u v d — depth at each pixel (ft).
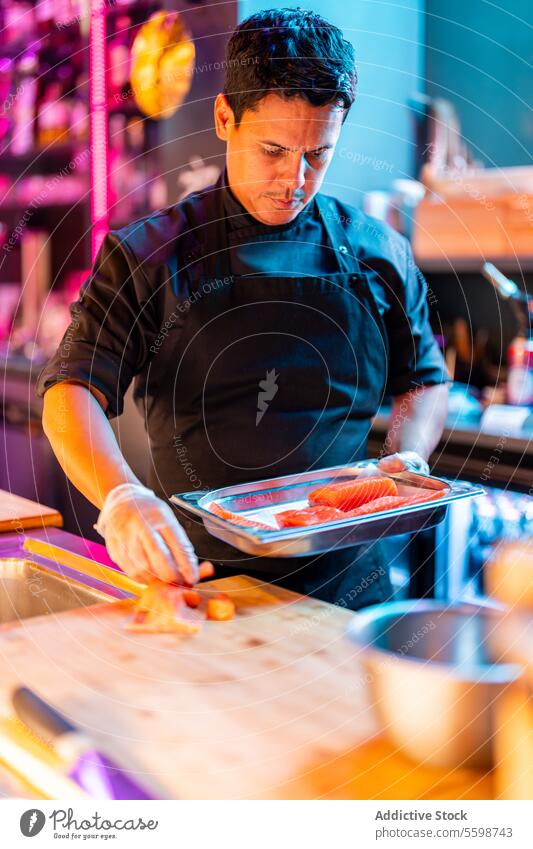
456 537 7.18
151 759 2.45
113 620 3.40
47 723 2.51
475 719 2.28
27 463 10.98
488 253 8.25
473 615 2.72
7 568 4.14
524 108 8.79
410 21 9.18
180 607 3.40
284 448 4.86
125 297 4.58
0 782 2.38
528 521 6.86
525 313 8.05
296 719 2.65
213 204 4.81
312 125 3.98
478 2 8.95
